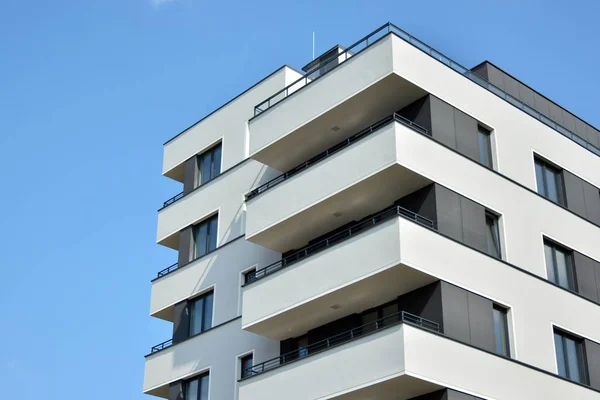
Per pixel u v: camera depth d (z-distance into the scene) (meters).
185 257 40.69
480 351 29.86
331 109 33.72
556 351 32.88
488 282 31.38
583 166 37.84
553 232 34.88
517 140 35.41
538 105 38.75
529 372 30.95
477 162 33.12
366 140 31.92
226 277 38.38
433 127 32.34
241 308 37.12
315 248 35.03
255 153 36.28
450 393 28.50
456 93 33.78
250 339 36.19
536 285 32.97
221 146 41.56
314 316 32.88
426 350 28.50
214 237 40.09
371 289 30.81
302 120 34.72
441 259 30.28
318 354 30.64
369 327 31.92
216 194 40.41
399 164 30.61
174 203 42.22
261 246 37.00
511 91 37.62
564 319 33.41
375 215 33.22
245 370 36.06
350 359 29.55
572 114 40.53
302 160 36.53
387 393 29.23
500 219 33.19
